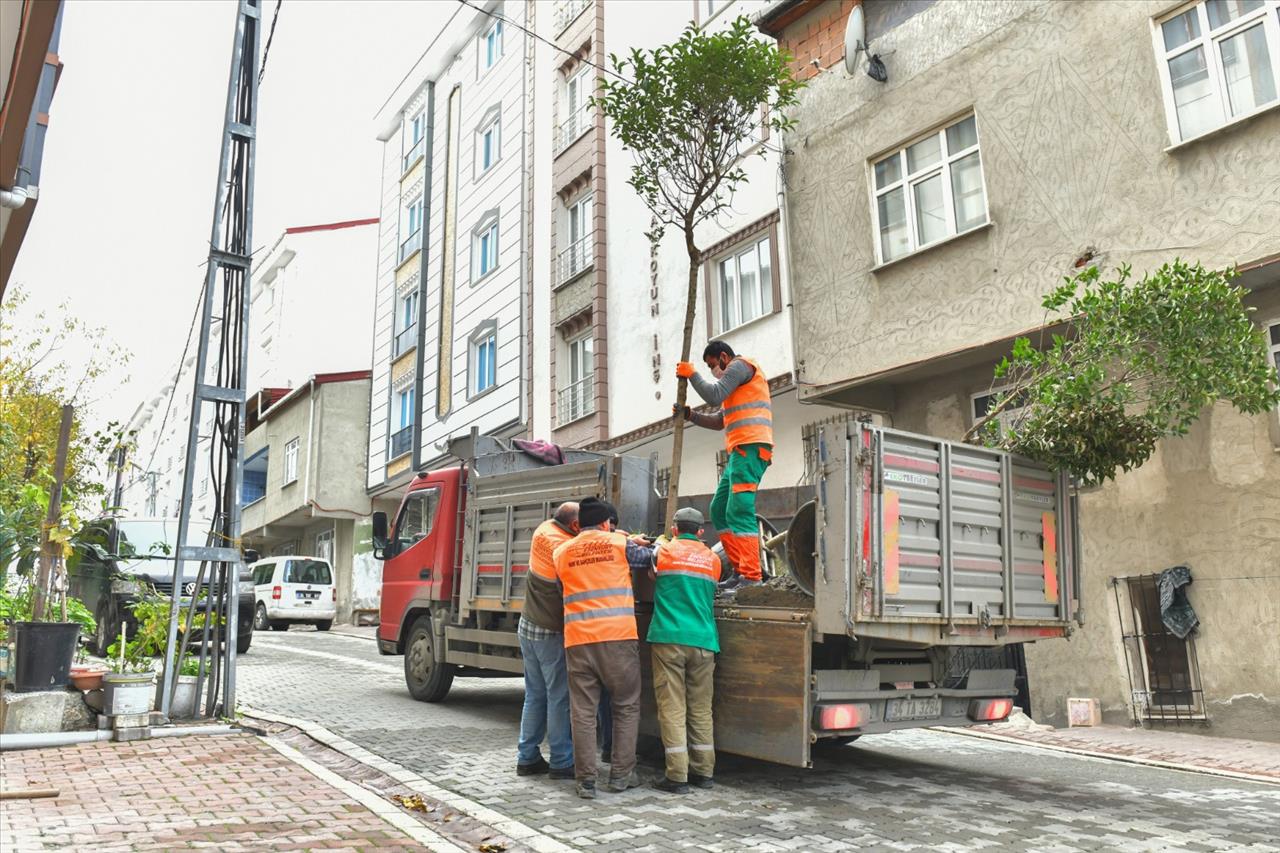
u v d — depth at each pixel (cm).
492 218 2467
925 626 640
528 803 620
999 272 1155
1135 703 1064
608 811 602
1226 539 995
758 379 741
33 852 469
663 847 523
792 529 664
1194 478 1027
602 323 1950
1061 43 1123
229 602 922
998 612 686
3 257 1109
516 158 2372
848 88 1382
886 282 1293
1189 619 1012
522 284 2278
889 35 1334
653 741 848
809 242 1413
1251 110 959
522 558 903
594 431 1930
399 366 2928
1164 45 1039
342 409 3078
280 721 903
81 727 823
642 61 780
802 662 619
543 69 2305
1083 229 1076
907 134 1291
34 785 625
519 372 2236
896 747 902
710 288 1689
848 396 1361
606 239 1986
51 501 916
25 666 809
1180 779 772
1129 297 734
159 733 817
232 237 987
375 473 2992
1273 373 720
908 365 1245
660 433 1762
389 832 540
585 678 648
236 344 974
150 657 924
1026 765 818
